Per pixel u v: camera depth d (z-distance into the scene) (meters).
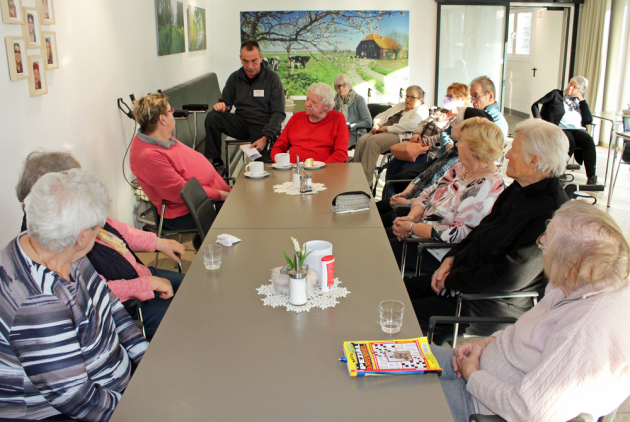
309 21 7.69
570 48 8.34
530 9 9.85
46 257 1.31
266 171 3.49
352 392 1.18
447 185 2.76
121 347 1.55
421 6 7.75
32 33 2.60
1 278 1.24
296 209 2.61
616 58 7.55
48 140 2.81
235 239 2.13
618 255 1.20
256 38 7.73
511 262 1.89
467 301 2.05
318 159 4.02
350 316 1.51
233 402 1.14
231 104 5.15
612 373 1.13
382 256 1.96
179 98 5.12
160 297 2.14
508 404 1.26
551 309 1.37
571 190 2.52
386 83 8.02
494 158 2.46
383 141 5.16
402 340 1.36
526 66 10.20
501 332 1.57
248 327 1.46
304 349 1.35
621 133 4.71
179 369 1.27
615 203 4.98
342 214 2.52
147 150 3.10
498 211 2.16
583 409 1.16
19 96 2.51
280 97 4.98
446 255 2.31
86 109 3.33
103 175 3.61
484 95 4.64
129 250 2.13
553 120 5.75
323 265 1.63
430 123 4.55
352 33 7.77
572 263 1.24
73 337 1.26
